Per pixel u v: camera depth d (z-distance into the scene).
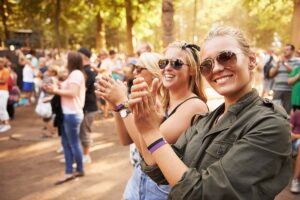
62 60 11.45
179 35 24.97
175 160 1.23
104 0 20.27
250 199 1.08
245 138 1.14
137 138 1.75
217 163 1.15
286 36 27.69
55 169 5.48
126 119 1.80
